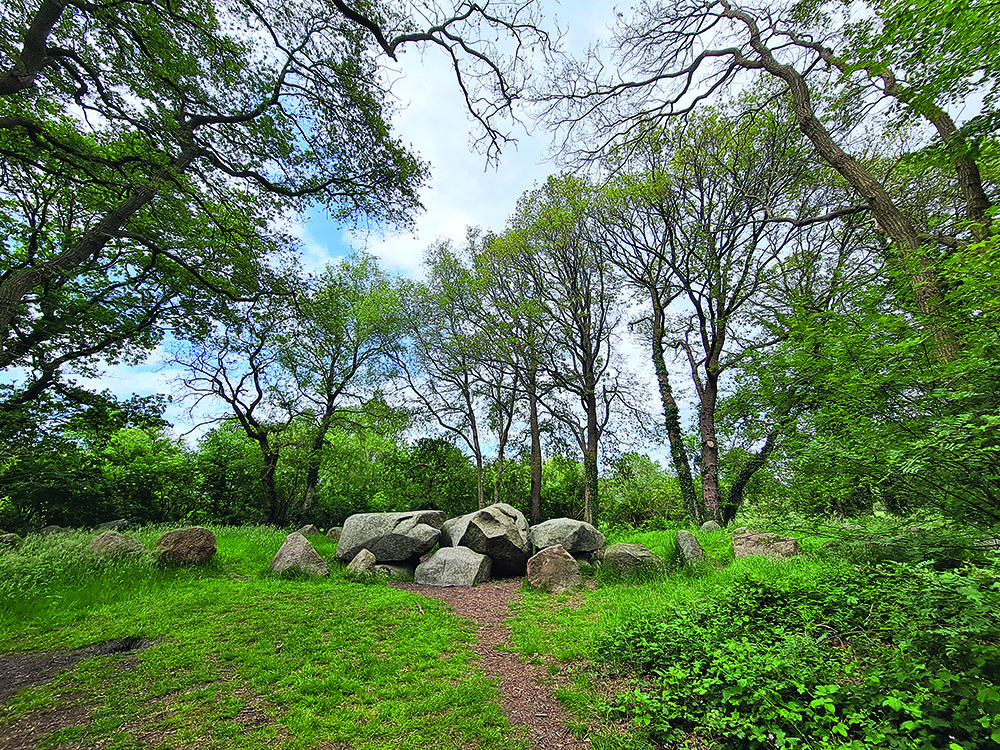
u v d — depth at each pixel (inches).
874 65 210.5
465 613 302.8
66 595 285.6
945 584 143.9
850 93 298.7
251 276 504.1
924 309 195.2
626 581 362.9
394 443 1018.7
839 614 188.2
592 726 151.3
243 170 412.8
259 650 220.4
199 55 337.1
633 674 183.2
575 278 872.3
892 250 269.3
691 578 336.2
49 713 163.3
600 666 196.4
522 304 893.8
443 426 1021.2
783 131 573.0
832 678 139.1
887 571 191.0
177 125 345.1
